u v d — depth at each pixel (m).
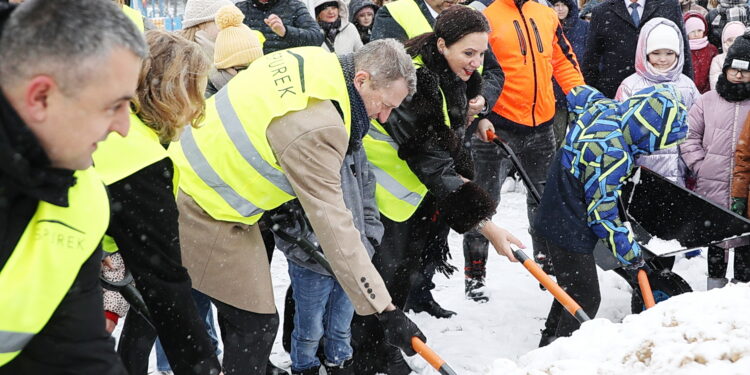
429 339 4.16
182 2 6.86
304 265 3.25
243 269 2.85
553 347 2.09
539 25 4.77
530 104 4.73
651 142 3.44
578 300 3.70
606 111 3.56
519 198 6.86
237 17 3.80
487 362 3.89
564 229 3.63
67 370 1.59
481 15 3.40
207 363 2.22
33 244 1.48
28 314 1.48
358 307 2.74
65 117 1.40
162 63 2.32
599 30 5.70
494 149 4.60
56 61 1.36
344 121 2.79
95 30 1.38
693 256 4.66
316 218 2.67
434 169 3.36
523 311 4.52
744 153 4.34
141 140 2.16
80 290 1.59
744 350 1.67
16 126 1.38
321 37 5.40
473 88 3.74
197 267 2.84
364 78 2.81
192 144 2.84
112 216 2.08
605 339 2.03
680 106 3.42
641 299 3.80
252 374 2.93
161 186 2.14
